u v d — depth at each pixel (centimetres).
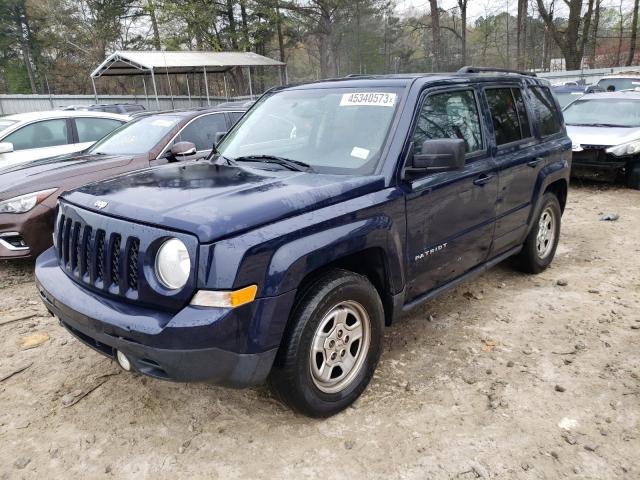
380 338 321
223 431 295
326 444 282
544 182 472
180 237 245
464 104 393
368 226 296
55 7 3922
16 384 349
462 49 3203
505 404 312
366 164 327
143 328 244
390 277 320
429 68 3244
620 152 890
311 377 283
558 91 1634
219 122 696
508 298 471
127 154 629
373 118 346
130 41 3925
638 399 316
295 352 270
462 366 358
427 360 366
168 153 600
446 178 357
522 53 2891
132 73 2252
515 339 395
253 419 305
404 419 302
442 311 446
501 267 547
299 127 373
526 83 485
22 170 598
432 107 358
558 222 535
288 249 259
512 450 275
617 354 370
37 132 809
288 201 271
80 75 4194
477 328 414
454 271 389
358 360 312
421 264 348
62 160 631
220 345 243
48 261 329
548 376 343
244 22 3369
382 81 368
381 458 271
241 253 243
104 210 277
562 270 540
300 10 3244
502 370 352
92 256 277
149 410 316
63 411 317
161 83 3769
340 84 388
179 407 318
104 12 3706
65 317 285
